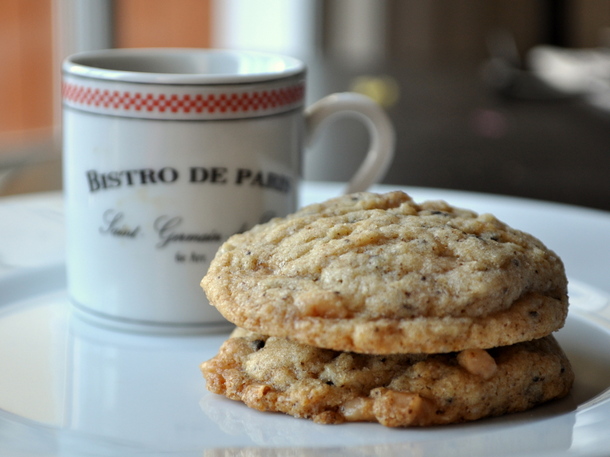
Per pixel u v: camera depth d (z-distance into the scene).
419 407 0.28
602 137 0.73
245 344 0.31
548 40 1.17
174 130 0.34
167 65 0.38
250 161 0.34
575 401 0.30
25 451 0.28
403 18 1.20
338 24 1.22
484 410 0.29
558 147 0.69
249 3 1.23
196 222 0.34
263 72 0.36
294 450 0.28
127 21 1.12
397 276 0.29
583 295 0.36
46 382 0.31
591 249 0.40
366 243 0.30
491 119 0.79
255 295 0.29
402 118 0.78
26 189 0.53
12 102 0.98
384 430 0.29
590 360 0.32
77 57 0.36
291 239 0.30
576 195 0.56
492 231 0.31
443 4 1.19
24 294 0.37
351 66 1.02
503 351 0.30
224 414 0.30
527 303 0.29
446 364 0.29
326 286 0.29
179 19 1.18
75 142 0.34
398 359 0.29
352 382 0.29
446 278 0.29
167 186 0.34
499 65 0.99
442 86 0.93
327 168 0.60
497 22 1.19
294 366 0.30
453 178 0.59
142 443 0.29
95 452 0.28
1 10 0.95
